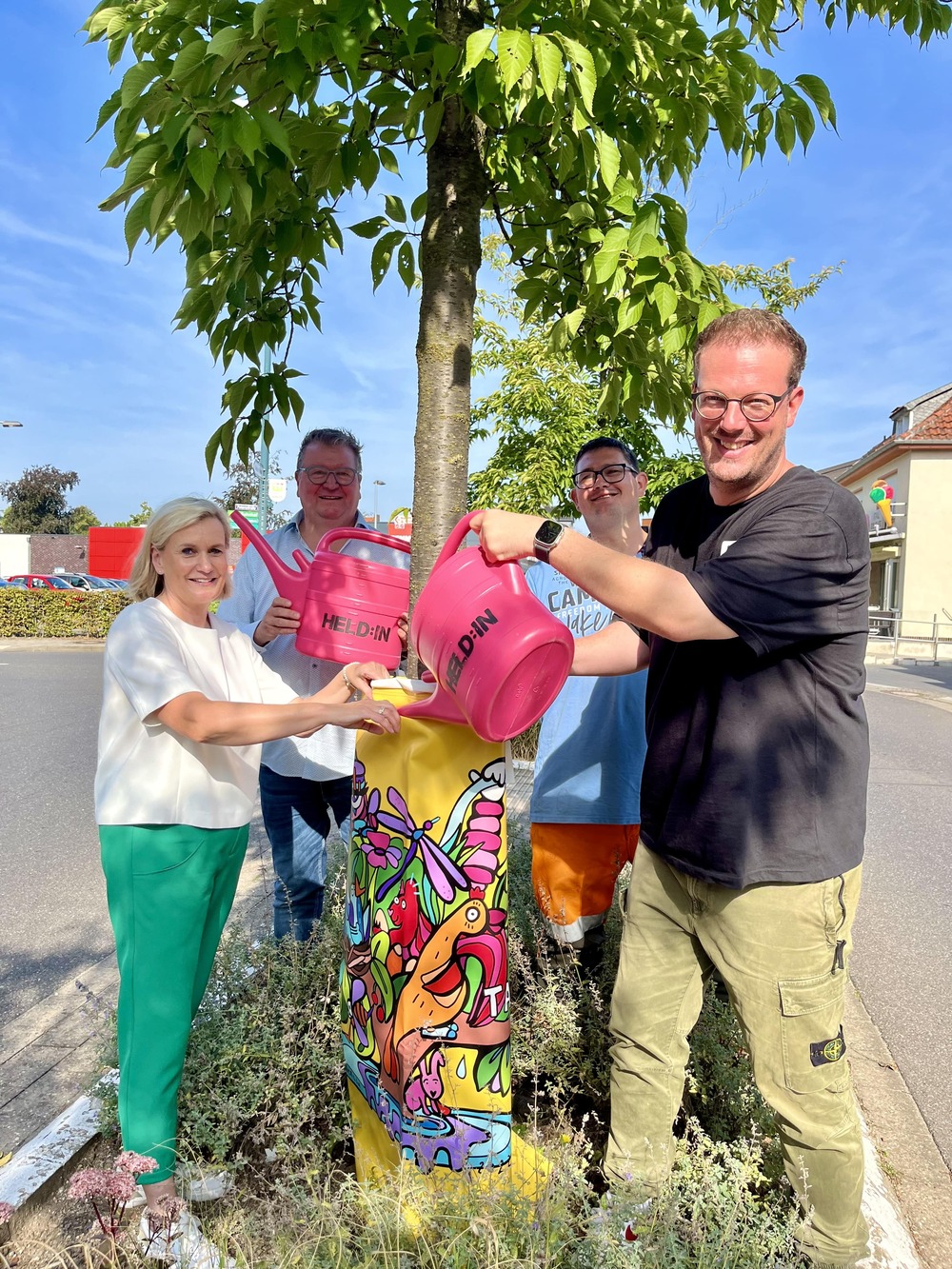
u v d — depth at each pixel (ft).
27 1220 6.68
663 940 6.67
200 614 7.33
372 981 6.47
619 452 9.37
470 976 6.05
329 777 9.90
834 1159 5.93
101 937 13.34
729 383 5.71
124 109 6.00
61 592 77.51
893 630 81.20
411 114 7.09
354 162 8.38
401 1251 5.22
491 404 28.25
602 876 9.04
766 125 8.57
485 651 5.38
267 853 17.47
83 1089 8.99
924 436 81.20
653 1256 5.35
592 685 8.86
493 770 6.06
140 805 6.51
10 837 18.66
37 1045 10.00
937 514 81.76
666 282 6.35
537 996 8.23
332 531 8.14
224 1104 7.11
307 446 10.27
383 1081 6.41
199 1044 7.61
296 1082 7.59
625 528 9.58
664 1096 6.65
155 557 7.20
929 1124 8.79
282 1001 8.07
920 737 33.63
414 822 6.11
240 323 9.59
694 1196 6.08
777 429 5.87
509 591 5.53
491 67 5.95
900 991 12.04
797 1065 5.95
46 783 23.70
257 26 5.41
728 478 5.97
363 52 6.80
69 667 53.62
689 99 7.33
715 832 5.98
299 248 9.19
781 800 5.82
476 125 7.55
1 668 52.54
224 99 5.96
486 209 10.44
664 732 6.45
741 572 5.49
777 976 5.90
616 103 7.20
